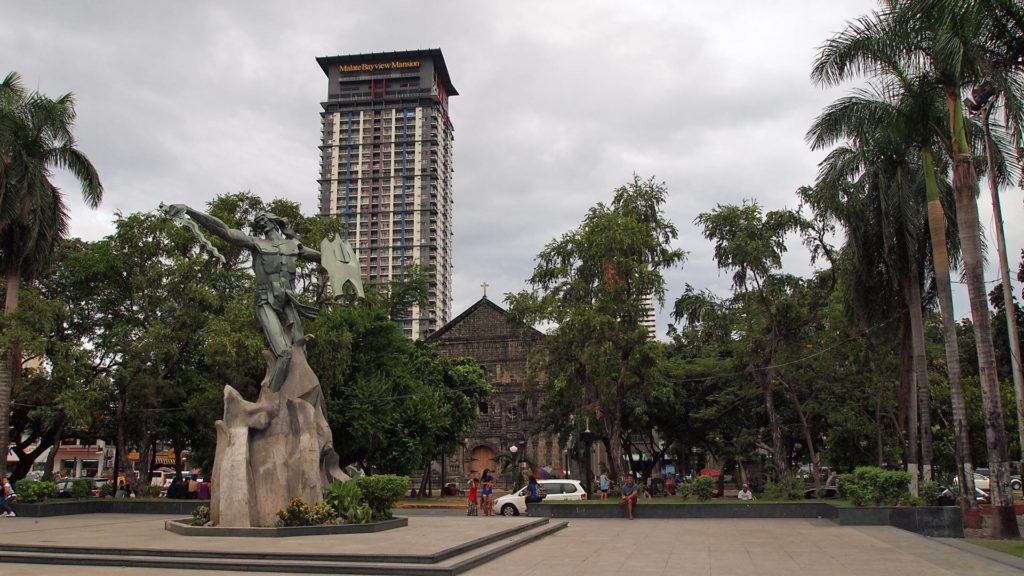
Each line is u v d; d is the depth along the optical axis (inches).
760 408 1766.7
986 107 829.2
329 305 1608.0
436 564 525.3
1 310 1137.4
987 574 498.9
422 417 1743.4
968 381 1460.4
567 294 1327.5
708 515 1101.1
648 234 1298.0
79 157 1208.8
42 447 1704.0
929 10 713.6
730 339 1473.9
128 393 1339.8
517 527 800.9
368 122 5708.7
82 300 1411.2
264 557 546.3
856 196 1071.6
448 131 6043.3
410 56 5728.3
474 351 2760.8
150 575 511.5
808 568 542.0
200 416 1406.3
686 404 1916.8
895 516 871.1
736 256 1264.8
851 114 927.0
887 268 1098.7
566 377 1316.4
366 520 751.1
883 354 1339.8
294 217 1589.6
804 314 1290.6
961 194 807.1
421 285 2018.9
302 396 787.4
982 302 790.5
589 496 1381.6
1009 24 743.7
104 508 1183.6
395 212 5585.6
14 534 716.7
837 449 1494.8
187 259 1380.4
